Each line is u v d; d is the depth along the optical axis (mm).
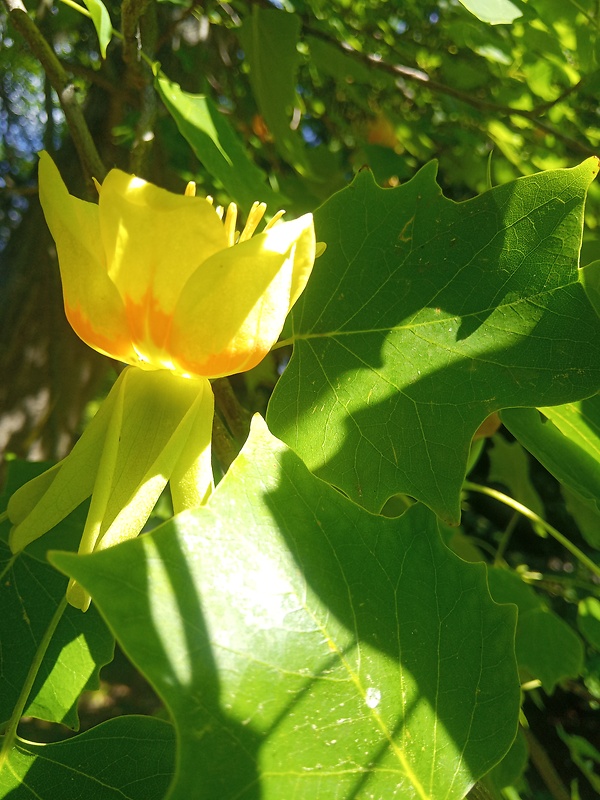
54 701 194
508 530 363
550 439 200
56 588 198
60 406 538
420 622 126
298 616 114
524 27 346
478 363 158
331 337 167
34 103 752
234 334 130
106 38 232
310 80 524
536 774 792
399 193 167
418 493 156
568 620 905
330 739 112
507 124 441
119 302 133
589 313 154
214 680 102
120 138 509
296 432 163
